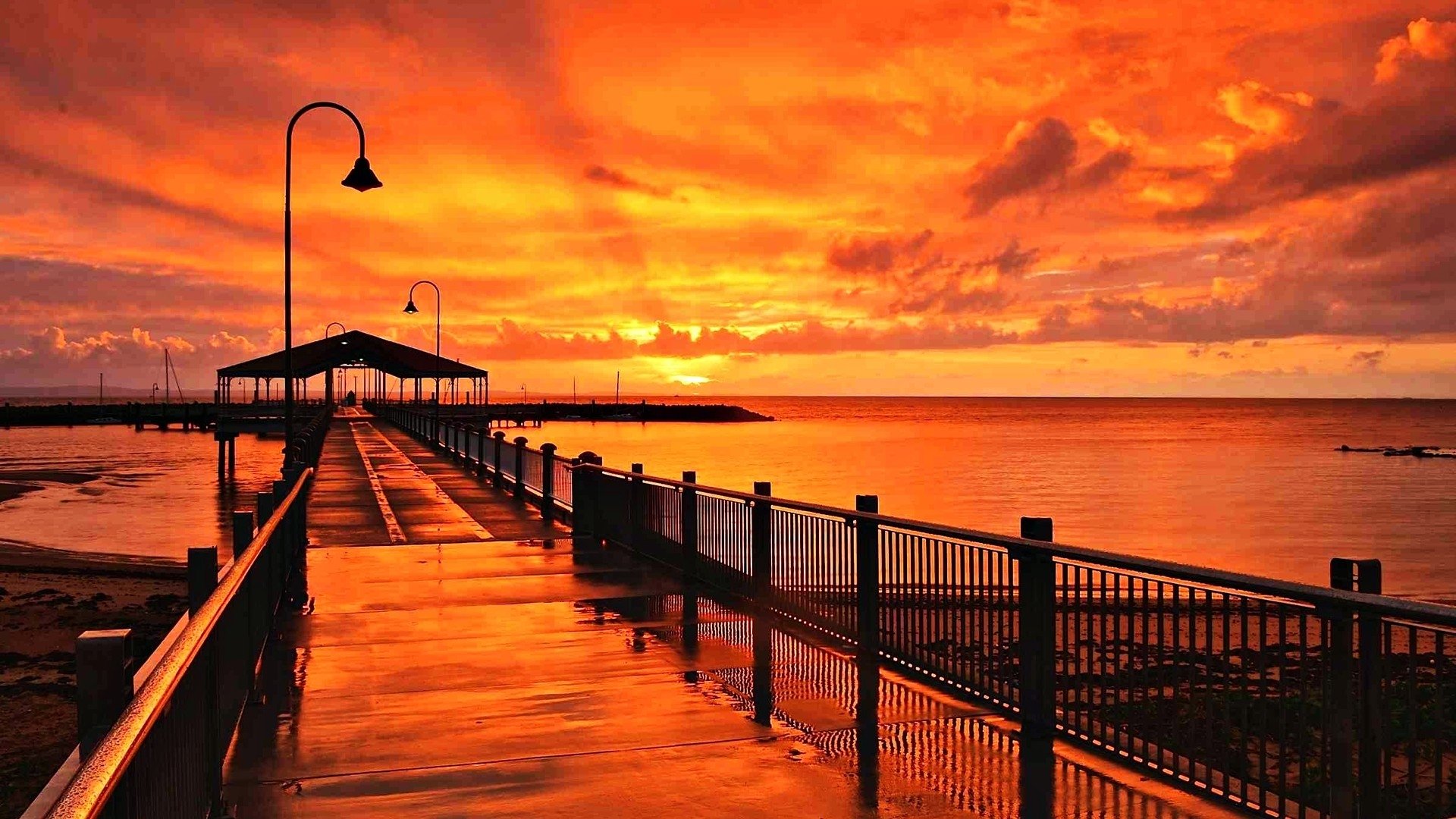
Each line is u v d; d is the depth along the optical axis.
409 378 76.88
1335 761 5.14
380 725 7.49
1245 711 5.68
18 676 17.16
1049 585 7.32
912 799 6.03
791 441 141.75
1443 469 97.25
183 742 4.62
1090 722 6.95
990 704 7.93
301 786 6.25
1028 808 5.90
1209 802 5.94
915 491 67.06
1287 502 62.78
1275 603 7.15
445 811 5.85
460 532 19.36
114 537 42.84
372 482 31.12
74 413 191.50
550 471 22.03
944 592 8.57
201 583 6.75
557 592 13.03
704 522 13.72
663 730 7.36
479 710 7.87
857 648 9.84
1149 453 117.12
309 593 12.95
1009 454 112.44
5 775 12.11
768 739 7.16
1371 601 4.81
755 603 12.00
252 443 113.25
